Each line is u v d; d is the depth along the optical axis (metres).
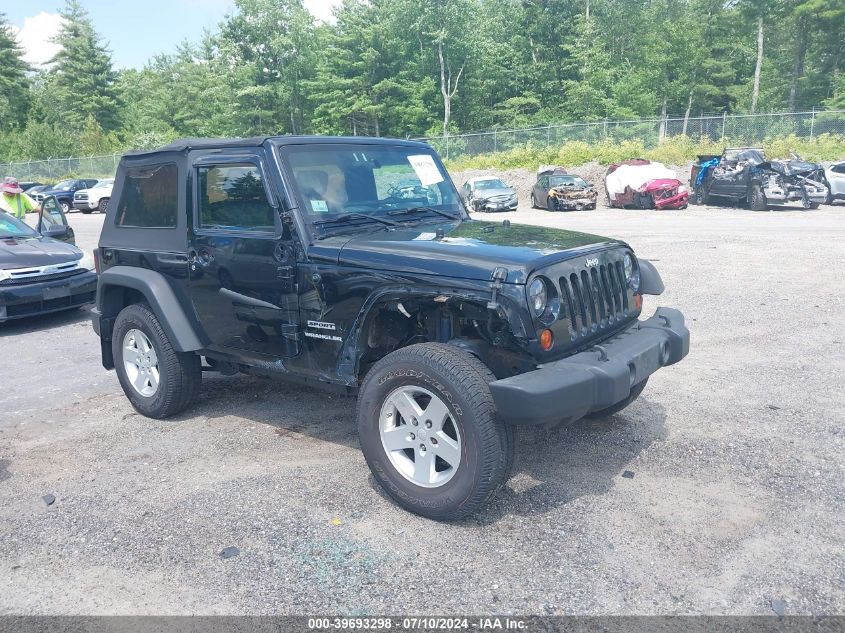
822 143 30.31
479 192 26.39
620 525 3.55
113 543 3.54
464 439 3.39
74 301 9.19
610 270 4.07
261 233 4.25
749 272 10.75
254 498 3.97
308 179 4.24
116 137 69.38
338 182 4.39
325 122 55.97
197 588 3.13
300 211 4.10
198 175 4.65
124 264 5.31
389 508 3.81
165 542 3.53
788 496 3.80
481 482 3.38
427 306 3.82
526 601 2.96
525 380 3.20
